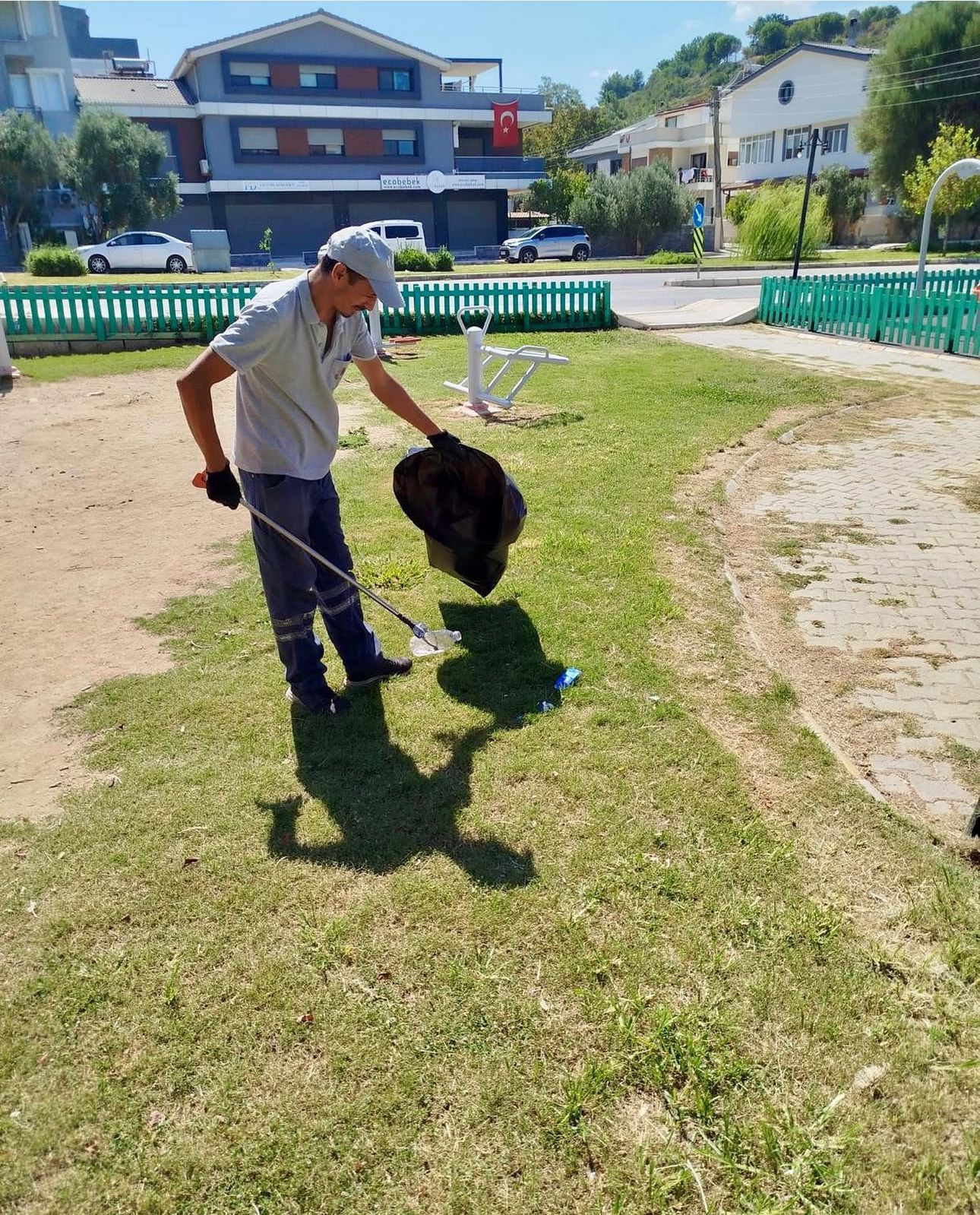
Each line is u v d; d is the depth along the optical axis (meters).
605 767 3.32
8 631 4.50
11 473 7.20
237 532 5.89
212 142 43.78
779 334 15.82
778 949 2.53
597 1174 1.97
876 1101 2.12
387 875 2.81
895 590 5.10
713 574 5.14
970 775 3.46
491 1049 2.24
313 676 3.66
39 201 38.47
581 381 10.90
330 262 3.12
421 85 47.09
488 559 4.17
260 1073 2.19
